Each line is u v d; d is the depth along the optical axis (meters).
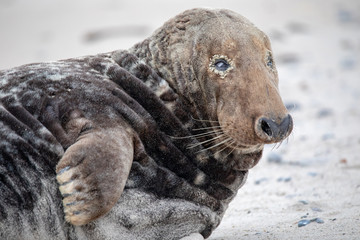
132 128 19.61
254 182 31.92
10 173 18.58
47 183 18.75
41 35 81.12
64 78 19.94
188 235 20.66
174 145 20.44
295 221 24.58
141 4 92.69
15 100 19.36
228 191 21.56
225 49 20.48
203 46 20.84
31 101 19.36
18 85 19.70
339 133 40.97
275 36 73.06
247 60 20.30
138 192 19.59
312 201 27.38
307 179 31.45
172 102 20.84
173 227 20.17
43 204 18.70
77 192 17.44
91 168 17.56
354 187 29.17
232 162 21.22
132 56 21.53
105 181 17.58
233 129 19.73
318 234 22.11
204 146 20.88
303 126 43.75
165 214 19.72
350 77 58.84
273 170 33.88
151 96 20.48
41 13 93.25
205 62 20.69
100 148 17.91
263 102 19.44
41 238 18.78
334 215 24.83
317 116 46.47
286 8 86.25
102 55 22.11
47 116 19.12
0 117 18.92
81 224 17.95
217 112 20.39
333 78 58.62
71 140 18.72
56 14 91.62
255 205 28.06
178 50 21.30
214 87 20.48
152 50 21.77
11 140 18.73
